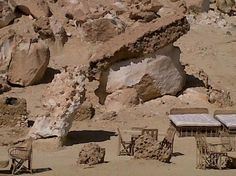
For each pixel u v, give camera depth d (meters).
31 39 23.36
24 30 26.39
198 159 12.64
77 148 15.45
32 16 27.80
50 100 16.06
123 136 17.05
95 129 18.23
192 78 23.05
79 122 19.09
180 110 15.36
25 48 23.12
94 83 22.09
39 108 20.16
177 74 21.62
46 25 26.22
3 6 27.05
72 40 26.92
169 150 12.64
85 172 11.50
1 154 14.15
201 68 26.77
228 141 13.53
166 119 19.47
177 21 21.31
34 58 23.03
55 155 14.45
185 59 27.86
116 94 20.64
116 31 26.72
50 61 25.27
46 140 15.52
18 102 17.81
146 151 12.57
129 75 20.78
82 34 27.09
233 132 12.71
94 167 11.95
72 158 13.80
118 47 20.55
